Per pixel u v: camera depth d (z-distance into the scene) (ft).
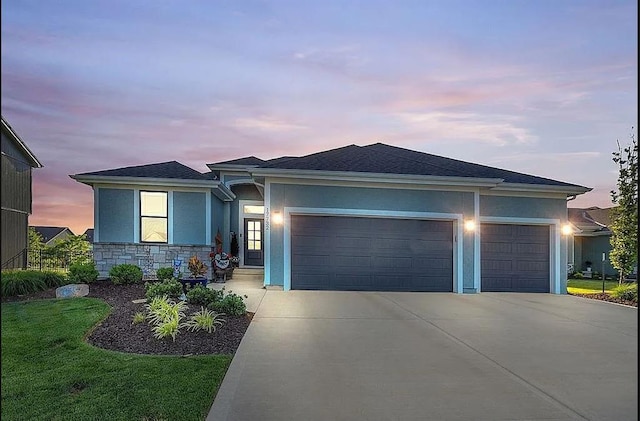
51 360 18.48
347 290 42.57
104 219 46.50
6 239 56.03
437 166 47.24
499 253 45.85
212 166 60.39
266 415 13.30
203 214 48.21
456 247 44.06
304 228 42.57
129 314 26.09
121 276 39.37
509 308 33.83
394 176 42.27
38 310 27.61
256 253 60.70
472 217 44.45
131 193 47.01
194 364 17.88
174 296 30.86
